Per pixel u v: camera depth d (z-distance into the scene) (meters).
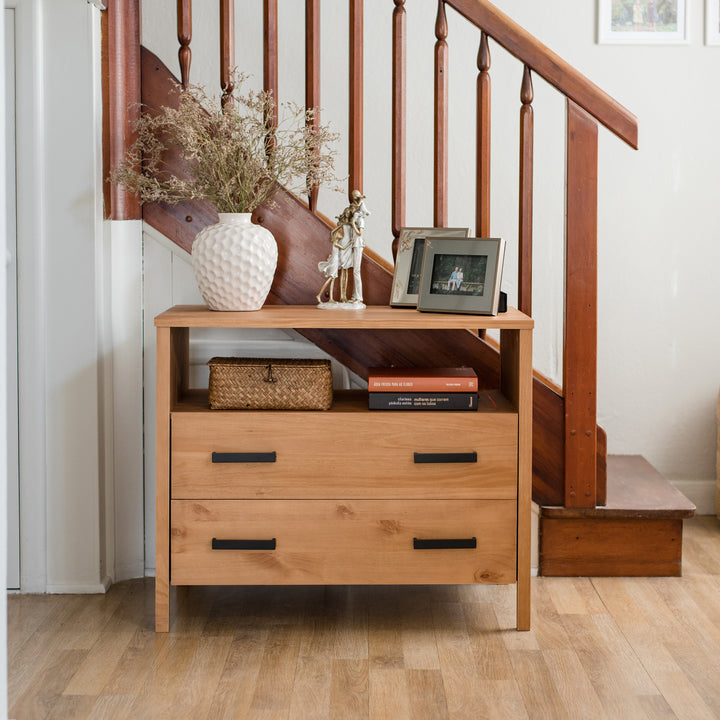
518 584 2.25
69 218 2.41
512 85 3.14
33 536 2.48
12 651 2.12
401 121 2.51
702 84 3.17
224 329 2.66
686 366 3.27
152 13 3.05
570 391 2.56
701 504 3.29
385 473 2.22
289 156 2.46
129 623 2.29
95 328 2.44
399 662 2.07
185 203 2.52
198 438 2.20
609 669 2.04
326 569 2.24
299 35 3.09
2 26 1.58
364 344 2.58
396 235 2.53
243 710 1.85
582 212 2.52
